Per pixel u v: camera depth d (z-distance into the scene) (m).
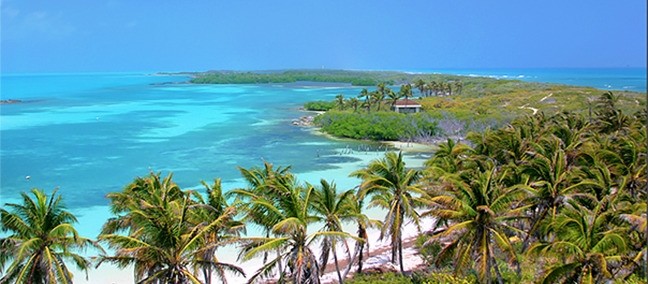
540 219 39.78
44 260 29.52
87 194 74.38
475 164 50.12
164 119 157.75
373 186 40.16
